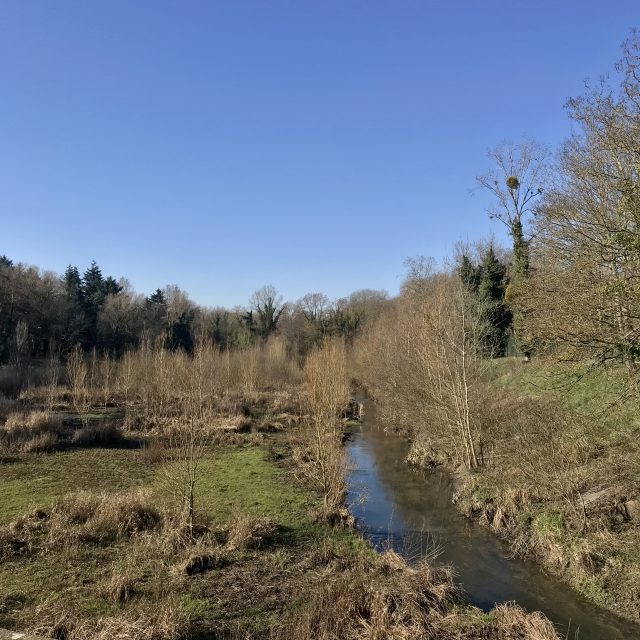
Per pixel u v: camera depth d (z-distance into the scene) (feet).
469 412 56.44
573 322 35.37
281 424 84.12
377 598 24.08
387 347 107.45
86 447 63.93
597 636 25.18
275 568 29.43
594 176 36.99
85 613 22.74
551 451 40.40
